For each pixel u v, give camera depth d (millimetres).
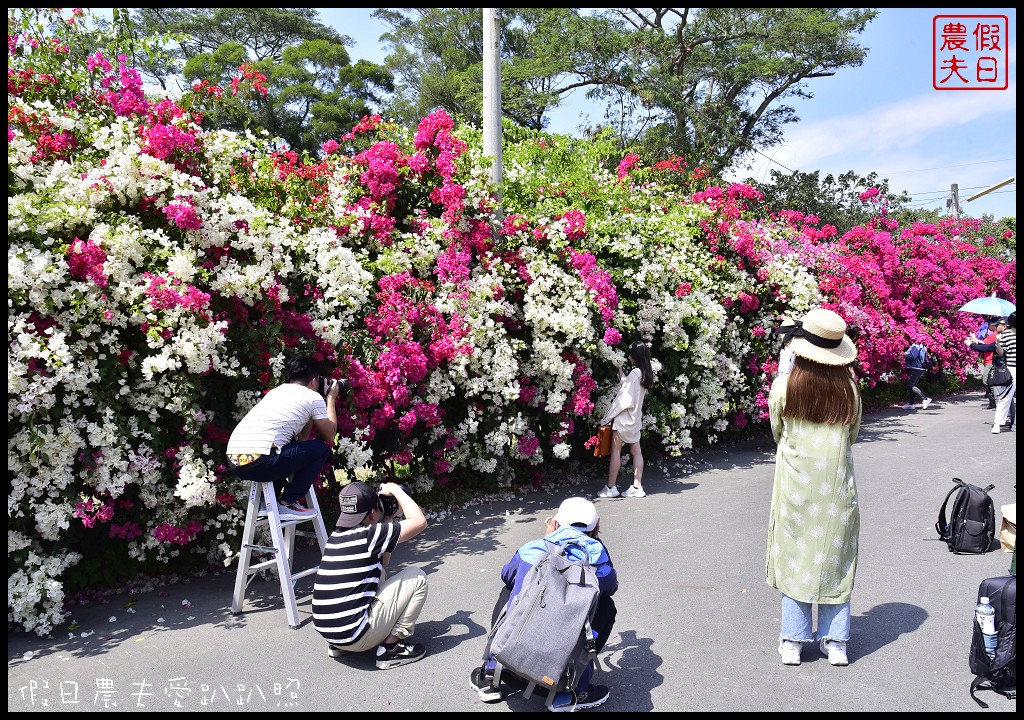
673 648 3863
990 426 11172
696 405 8852
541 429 7559
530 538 5832
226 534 5039
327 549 3688
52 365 4121
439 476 6914
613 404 7121
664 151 21859
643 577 4910
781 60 22797
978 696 3322
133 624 4305
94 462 4391
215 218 4941
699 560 5230
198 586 4957
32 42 5309
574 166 9414
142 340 4676
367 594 3611
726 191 10227
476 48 33625
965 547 5316
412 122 31219
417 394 6406
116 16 5617
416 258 6359
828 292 11102
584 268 7328
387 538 3713
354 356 5781
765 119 25266
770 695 3365
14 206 4281
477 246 6973
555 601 2998
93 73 5422
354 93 30000
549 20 23297
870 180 23281
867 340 12203
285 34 33125
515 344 6898
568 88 25297
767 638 3977
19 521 4184
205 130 5617
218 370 4926
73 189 4578
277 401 4457
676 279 8383
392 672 3627
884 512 6402
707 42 23562
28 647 4012
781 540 3705
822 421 3605
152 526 4797
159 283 4488
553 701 3100
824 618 3717
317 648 3928
